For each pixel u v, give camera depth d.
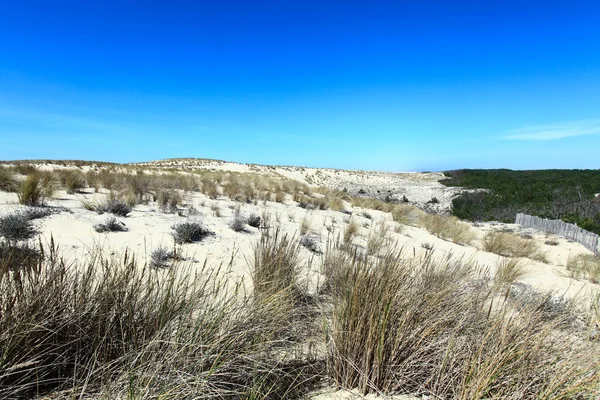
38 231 4.71
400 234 9.49
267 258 3.67
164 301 2.18
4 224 4.32
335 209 12.31
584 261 8.50
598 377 1.81
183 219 6.79
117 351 1.96
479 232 14.02
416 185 49.28
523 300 2.99
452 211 28.06
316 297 3.25
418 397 2.04
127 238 5.02
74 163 28.64
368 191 42.03
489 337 2.12
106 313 2.00
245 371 1.98
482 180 45.25
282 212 9.85
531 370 1.92
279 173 50.72
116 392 1.68
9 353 1.68
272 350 2.29
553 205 24.27
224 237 5.90
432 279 3.00
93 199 7.68
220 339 1.92
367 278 2.46
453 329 2.25
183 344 1.92
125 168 29.12
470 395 1.81
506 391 1.85
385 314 2.12
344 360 2.14
